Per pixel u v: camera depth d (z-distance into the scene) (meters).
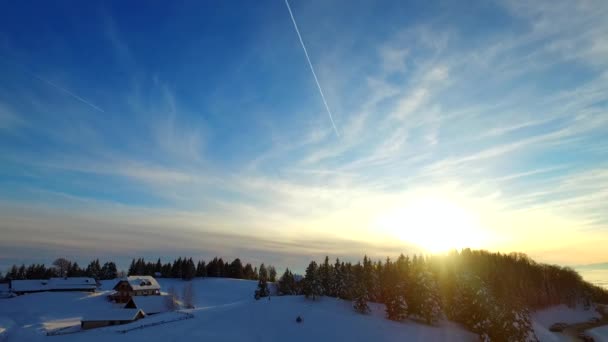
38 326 70.75
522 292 117.69
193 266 177.88
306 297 95.19
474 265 125.81
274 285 156.50
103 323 69.44
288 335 62.78
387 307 80.44
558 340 82.12
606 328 99.31
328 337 62.59
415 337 66.88
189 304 100.31
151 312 82.94
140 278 115.25
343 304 91.44
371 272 102.75
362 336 64.06
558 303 128.50
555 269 156.38
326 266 110.12
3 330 64.62
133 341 54.66
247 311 77.50
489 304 69.25
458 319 78.31
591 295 148.88
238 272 198.88
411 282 83.50
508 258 156.00
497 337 65.00
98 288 134.00
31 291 112.75
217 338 57.78
